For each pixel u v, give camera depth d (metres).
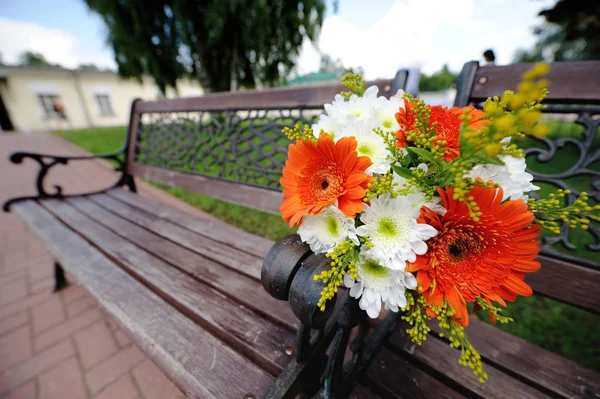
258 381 0.65
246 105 1.52
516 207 0.40
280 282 0.54
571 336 1.31
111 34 7.73
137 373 1.21
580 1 4.95
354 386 0.67
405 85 1.02
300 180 0.52
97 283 1.03
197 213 2.83
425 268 0.44
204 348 0.75
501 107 0.39
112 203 1.83
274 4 7.62
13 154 1.68
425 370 0.72
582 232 2.15
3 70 15.83
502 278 0.43
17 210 1.68
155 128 2.12
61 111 17.98
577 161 0.80
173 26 7.84
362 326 0.63
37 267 1.98
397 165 0.50
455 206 0.42
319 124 0.60
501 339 0.79
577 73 0.75
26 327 1.45
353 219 0.48
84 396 1.13
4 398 1.13
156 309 0.89
